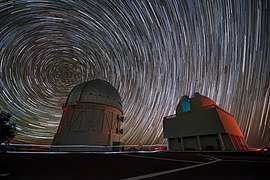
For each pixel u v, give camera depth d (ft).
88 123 72.13
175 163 22.44
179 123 73.05
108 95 85.87
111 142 73.46
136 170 15.83
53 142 70.74
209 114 64.80
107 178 12.03
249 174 14.14
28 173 13.16
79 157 29.71
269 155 42.80
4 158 24.29
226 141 58.03
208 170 16.25
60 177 12.08
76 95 81.56
